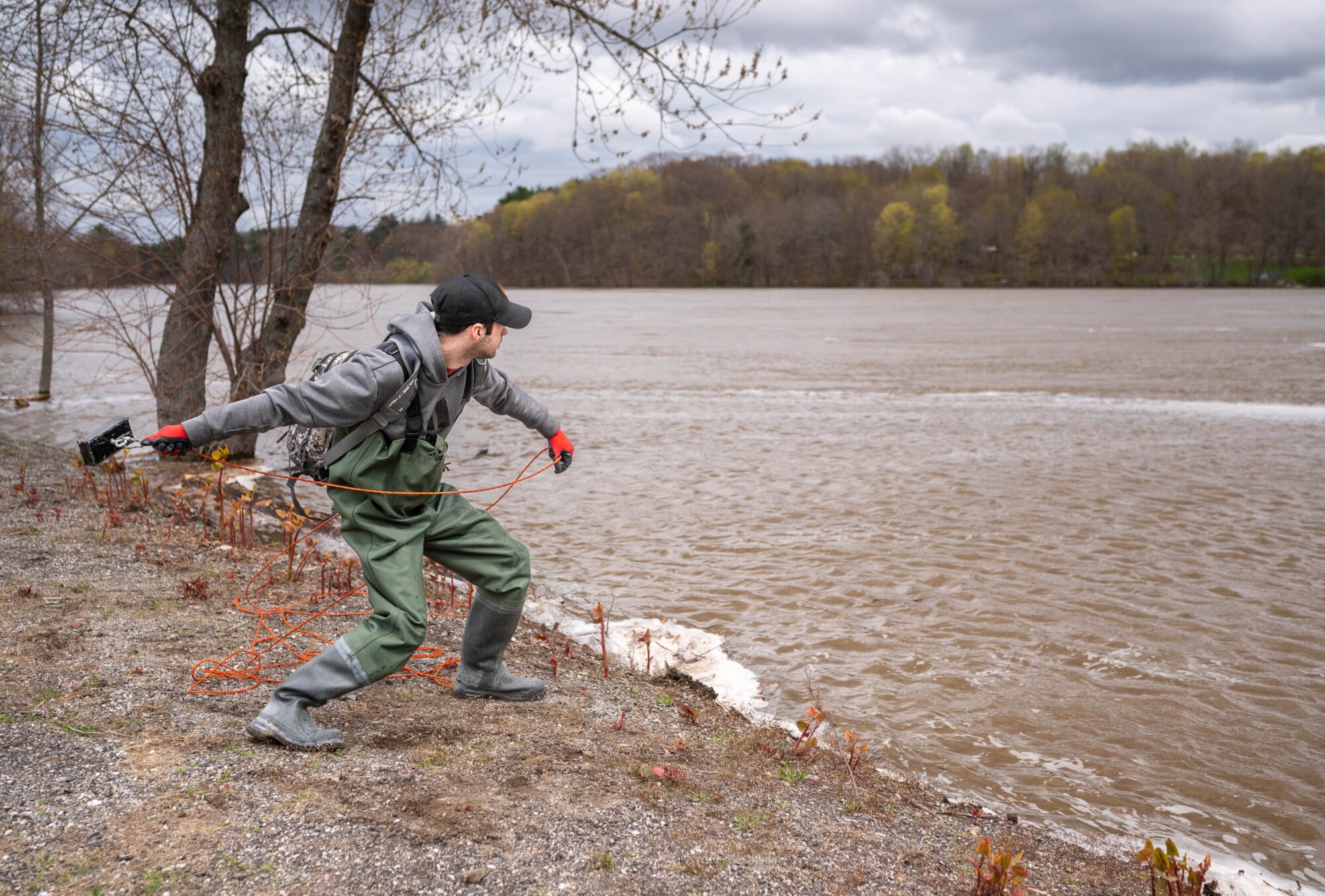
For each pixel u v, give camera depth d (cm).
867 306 6869
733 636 604
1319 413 1572
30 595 505
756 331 3972
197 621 490
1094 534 844
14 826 260
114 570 577
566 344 3250
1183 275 12656
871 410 1645
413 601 329
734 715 475
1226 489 1020
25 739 314
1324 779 432
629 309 6556
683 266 13525
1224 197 13612
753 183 16238
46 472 912
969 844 341
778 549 799
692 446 1309
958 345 3103
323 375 308
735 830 316
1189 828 391
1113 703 509
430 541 362
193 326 1126
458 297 319
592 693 460
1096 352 2778
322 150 1073
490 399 360
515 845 282
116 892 237
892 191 14925
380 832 280
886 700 511
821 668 554
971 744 462
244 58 1091
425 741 356
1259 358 2544
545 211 13662
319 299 1142
